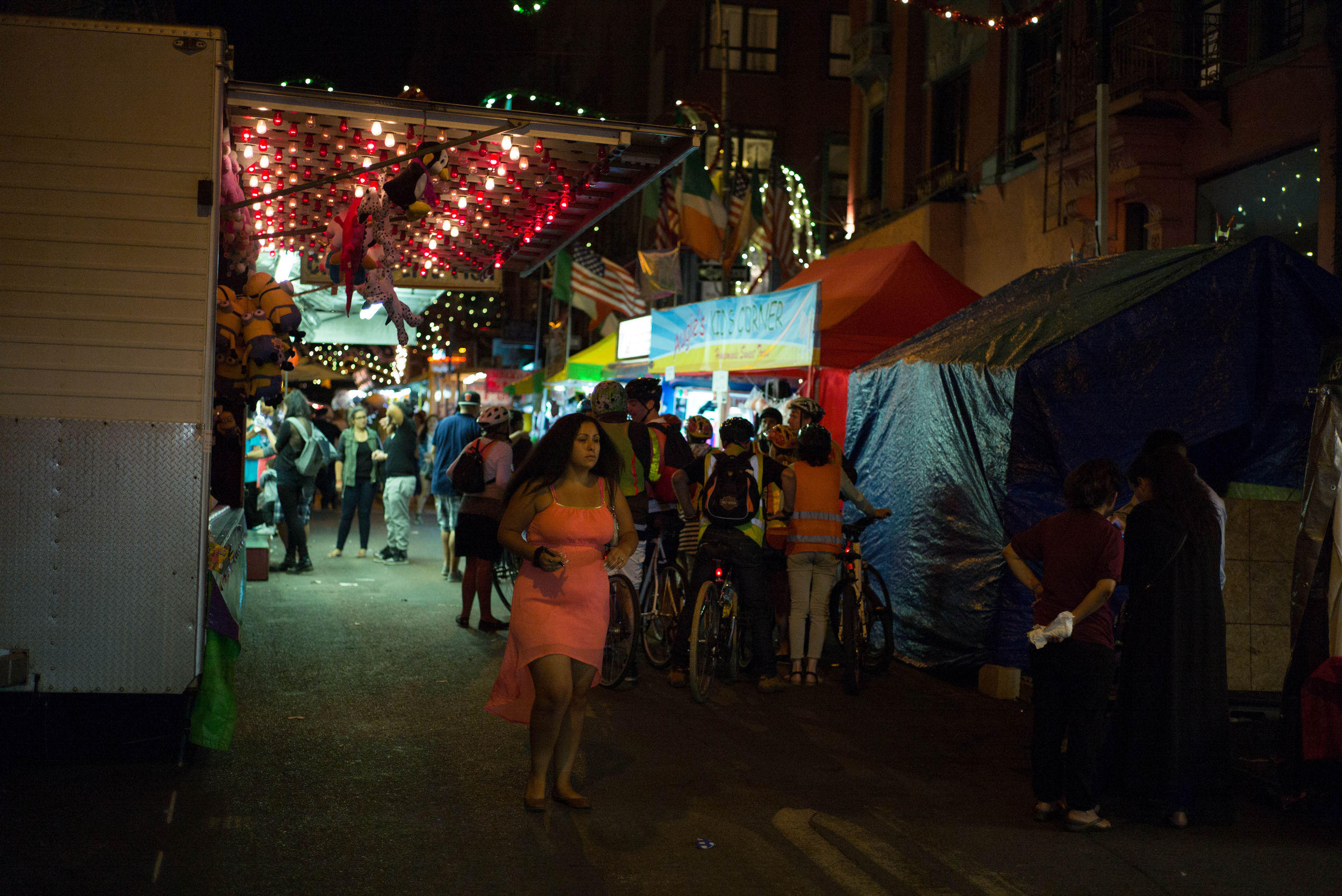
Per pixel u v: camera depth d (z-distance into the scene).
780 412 10.88
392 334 15.44
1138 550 5.31
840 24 34.28
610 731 6.56
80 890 4.00
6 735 5.62
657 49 37.72
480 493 9.38
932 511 8.58
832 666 8.79
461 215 9.53
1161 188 14.18
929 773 5.89
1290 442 7.62
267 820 4.80
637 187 8.53
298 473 12.41
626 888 4.21
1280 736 5.66
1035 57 17.94
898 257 12.91
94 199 5.29
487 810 5.04
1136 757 5.20
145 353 5.30
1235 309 7.54
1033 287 9.23
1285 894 4.37
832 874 4.43
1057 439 7.33
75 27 5.30
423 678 7.68
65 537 5.21
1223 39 13.64
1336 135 11.72
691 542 8.66
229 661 5.82
